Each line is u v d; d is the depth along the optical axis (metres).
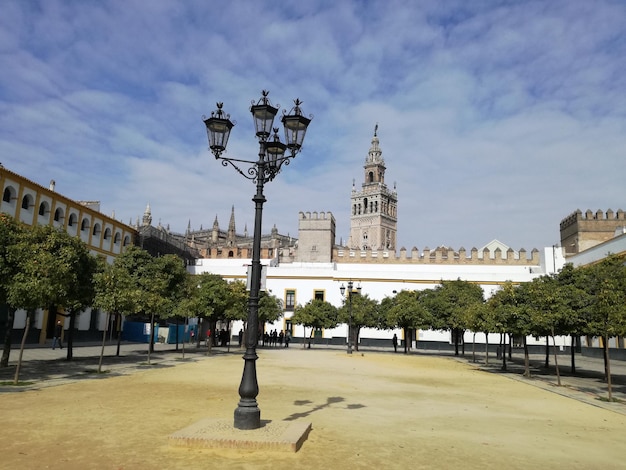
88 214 44.09
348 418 12.18
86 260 23.67
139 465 7.64
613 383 23.73
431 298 46.41
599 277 24.52
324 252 77.25
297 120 11.23
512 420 13.01
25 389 15.23
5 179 33.62
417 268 68.50
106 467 7.50
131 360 27.98
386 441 9.83
